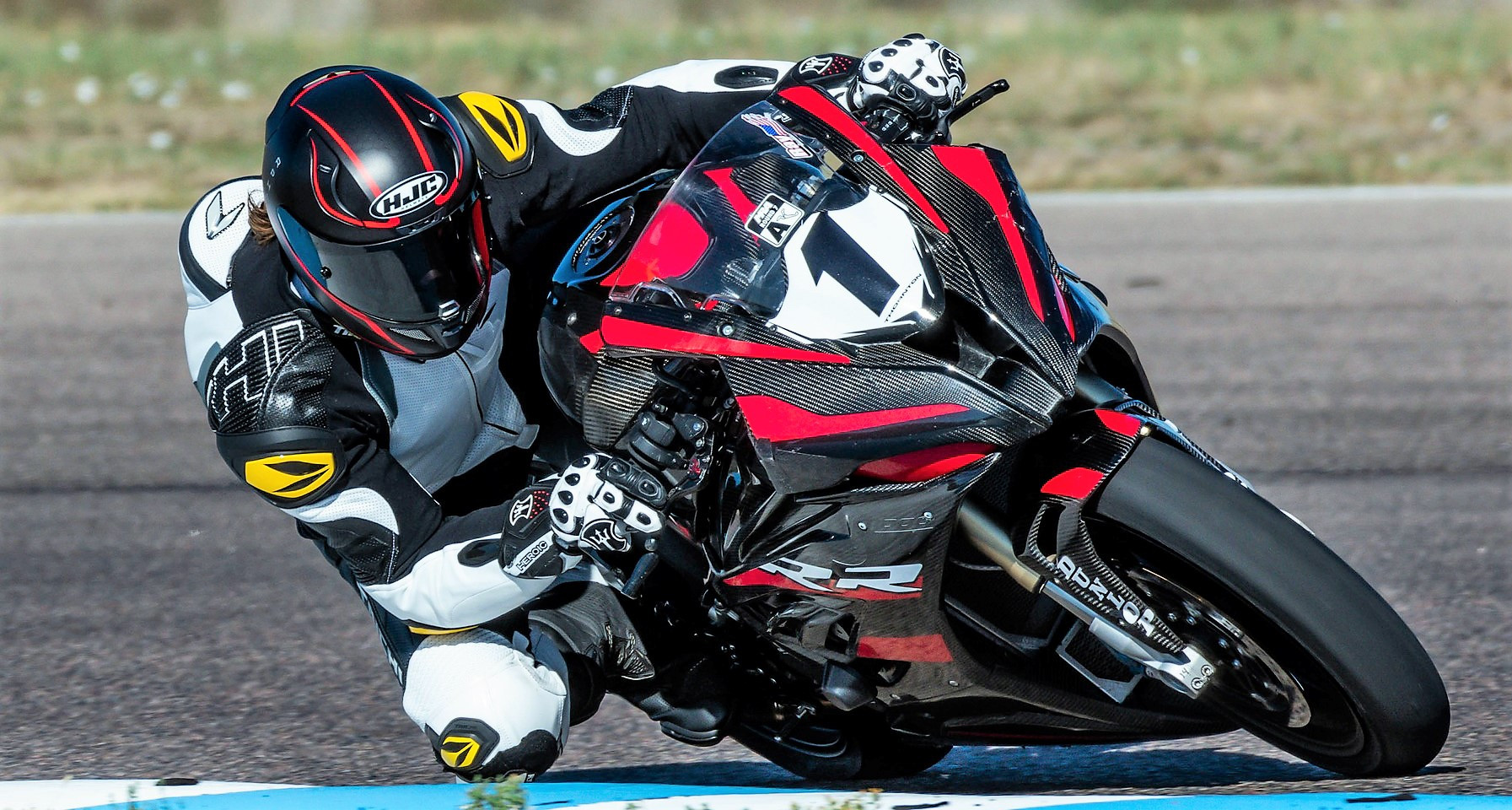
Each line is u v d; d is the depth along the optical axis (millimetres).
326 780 13922
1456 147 41469
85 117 49844
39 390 27344
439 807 11594
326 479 11023
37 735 15180
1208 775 12789
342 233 10594
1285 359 26062
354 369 11211
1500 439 21953
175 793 12305
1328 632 10617
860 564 10844
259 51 59250
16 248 36906
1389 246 32938
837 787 13297
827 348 10305
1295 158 41219
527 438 12594
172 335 30391
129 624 17812
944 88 11156
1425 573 17375
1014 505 10984
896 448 10234
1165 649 10906
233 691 15945
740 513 11047
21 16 90312
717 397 10734
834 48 56062
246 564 19578
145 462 23656
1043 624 11883
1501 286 29750
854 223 10742
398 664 12391
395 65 56500
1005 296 10484
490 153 12211
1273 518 10859
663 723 12852
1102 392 11164
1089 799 11195
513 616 12539
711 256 10773
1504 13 62125
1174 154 42344
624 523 10547
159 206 40625
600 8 97188
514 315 12570
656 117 12742
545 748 12109
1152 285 30781
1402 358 25906
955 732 12586
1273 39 54812
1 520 21484
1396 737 10805
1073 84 50344
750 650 12578
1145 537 10648
